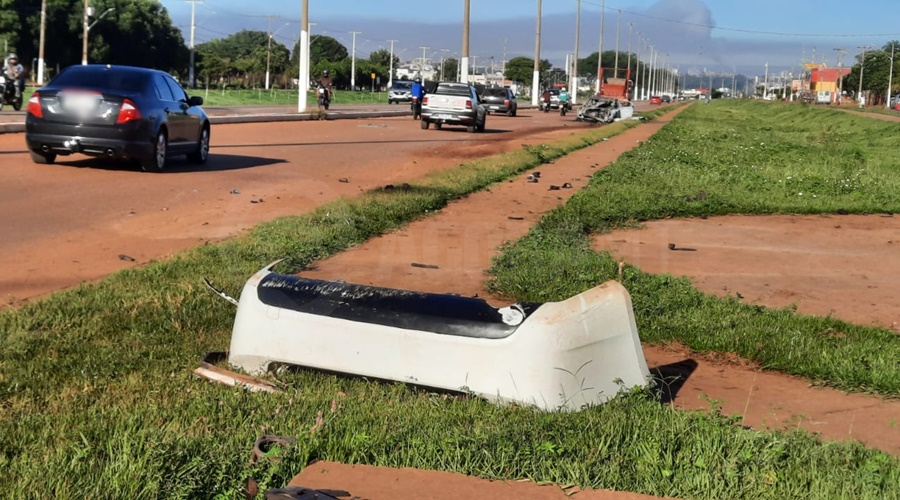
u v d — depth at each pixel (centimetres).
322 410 465
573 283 804
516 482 391
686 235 1170
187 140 1603
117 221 1045
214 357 557
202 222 1059
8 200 1145
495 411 471
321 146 2192
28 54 8488
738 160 2411
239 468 385
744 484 396
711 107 11275
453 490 378
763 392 571
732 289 866
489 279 826
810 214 1411
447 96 3167
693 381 589
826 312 790
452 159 2006
